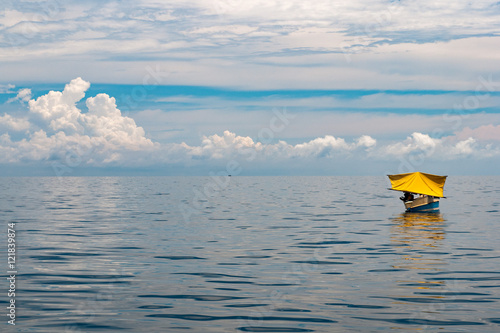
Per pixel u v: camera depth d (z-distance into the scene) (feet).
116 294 42.32
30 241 72.64
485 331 32.81
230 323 34.78
